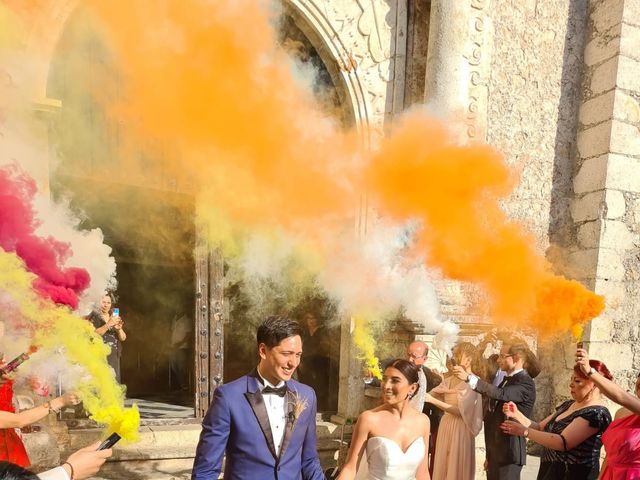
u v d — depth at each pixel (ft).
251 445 7.43
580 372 9.82
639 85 18.99
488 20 17.63
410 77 17.53
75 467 5.73
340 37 16.51
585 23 19.88
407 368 8.80
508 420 10.46
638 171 19.07
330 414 17.99
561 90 19.66
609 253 18.81
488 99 18.44
